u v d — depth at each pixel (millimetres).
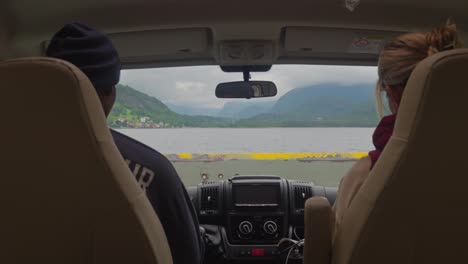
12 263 1141
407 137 998
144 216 1108
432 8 2709
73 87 981
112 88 1315
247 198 3035
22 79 982
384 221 1079
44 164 1041
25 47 2826
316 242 1359
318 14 2709
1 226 1115
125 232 1088
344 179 1399
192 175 3262
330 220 1357
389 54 1251
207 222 3070
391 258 1108
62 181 1051
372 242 1105
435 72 943
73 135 1012
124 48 3064
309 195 3029
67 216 1083
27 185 1064
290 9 2678
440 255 1097
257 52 2984
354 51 3068
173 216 1360
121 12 2709
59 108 993
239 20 2730
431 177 1019
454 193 1032
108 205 1066
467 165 1005
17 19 2645
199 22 2760
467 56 938
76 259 1115
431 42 1188
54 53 1235
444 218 1060
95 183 1048
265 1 2627
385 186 1043
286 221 3016
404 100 1016
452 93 954
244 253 2979
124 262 1108
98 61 1239
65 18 2719
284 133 3295
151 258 1118
